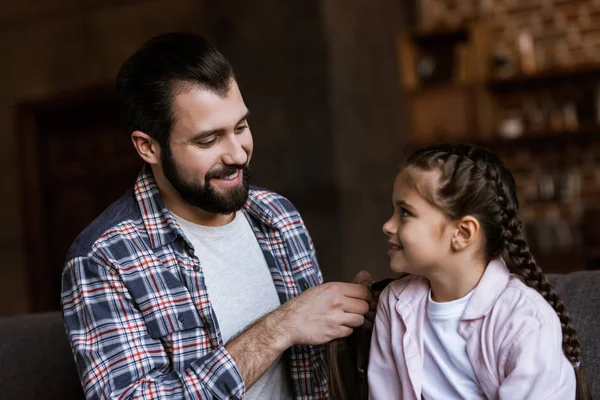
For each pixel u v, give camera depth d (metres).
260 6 3.74
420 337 1.12
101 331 1.20
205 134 1.20
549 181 4.61
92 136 5.06
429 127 4.48
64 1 4.91
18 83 5.08
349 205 3.64
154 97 1.22
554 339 1.01
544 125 4.55
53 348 1.66
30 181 5.09
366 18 4.15
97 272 1.21
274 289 1.42
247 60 3.77
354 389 1.29
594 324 1.35
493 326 1.05
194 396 1.15
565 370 1.00
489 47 4.68
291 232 1.48
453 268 1.09
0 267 5.17
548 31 4.70
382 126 4.21
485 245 1.09
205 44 1.25
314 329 1.20
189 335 1.25
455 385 1.08
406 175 1.09
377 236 3.98
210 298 1.33
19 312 5.12
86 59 4.89
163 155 1.25
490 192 1.06
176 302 1.25
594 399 1.27
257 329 1.21
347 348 1.30
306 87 3.63
